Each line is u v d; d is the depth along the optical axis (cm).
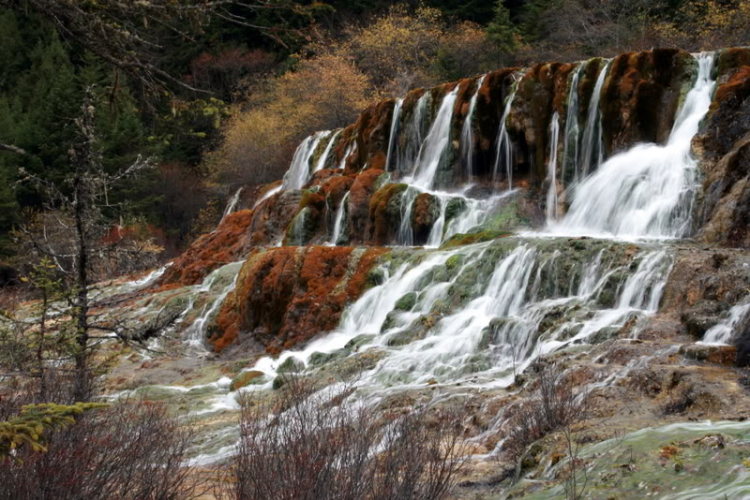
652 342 751
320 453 463
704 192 1201
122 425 591
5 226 3247
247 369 1248
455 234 1451
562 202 1580
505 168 1773
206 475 603
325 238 1912
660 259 926
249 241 2103
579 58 3275
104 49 397
